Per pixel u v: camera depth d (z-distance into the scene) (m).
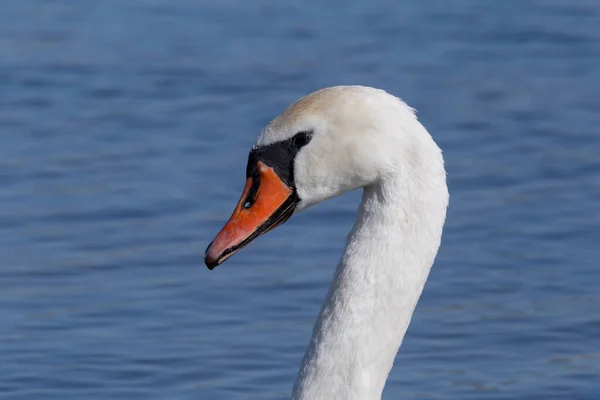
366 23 26.08
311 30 25.56
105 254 15.36
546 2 27.42
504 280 14.67
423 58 23.78
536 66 23.30
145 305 13.98
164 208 16.80
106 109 21.12
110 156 18.86
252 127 20.16
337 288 8.02
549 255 15.36
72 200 17.08
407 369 12.64
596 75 22.75
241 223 8.05
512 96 21.66
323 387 7.96
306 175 7.98
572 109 20.92
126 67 23.33
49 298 14.15
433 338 13.33
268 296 14.22
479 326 13.55
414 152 7.82
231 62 23.55
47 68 23.19
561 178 17.91
